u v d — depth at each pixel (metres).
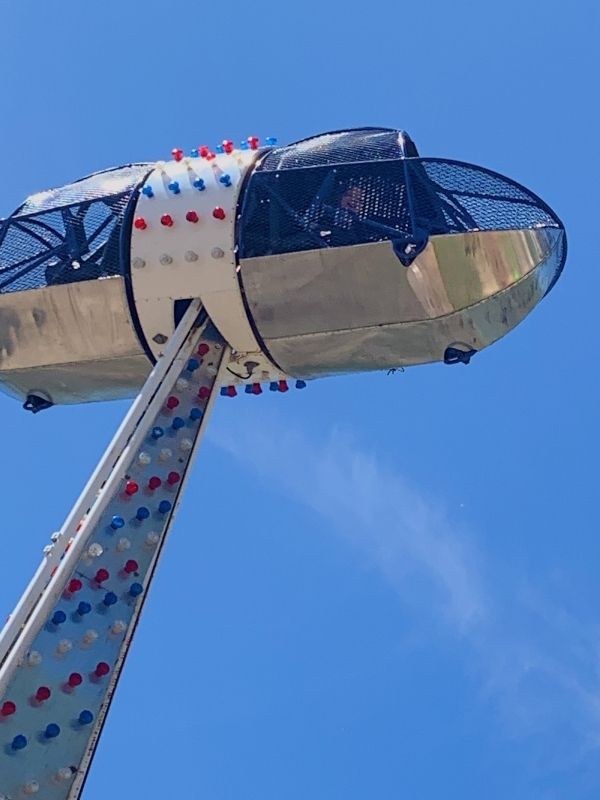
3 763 21.67
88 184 29.92
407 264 27.52
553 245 29.00
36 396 30.81
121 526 25.42
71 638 23.47
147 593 24.86
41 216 29.42
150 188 28.83
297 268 27.80
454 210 28.12
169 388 27.27
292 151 29.48
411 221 27.53
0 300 28.91
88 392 30.64
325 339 28.64
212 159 29.27
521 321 29.58
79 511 24.48
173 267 28.22
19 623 22.62
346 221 27.88
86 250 28.73
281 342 28.78
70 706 22.70
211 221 28.27
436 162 28.66
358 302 27.95
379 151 28.95
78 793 22.00
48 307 28.77
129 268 28.33
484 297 27.94
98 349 29.12
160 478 26.50
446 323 28.20
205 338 28.73
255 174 28.73
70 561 23.48
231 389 30.75
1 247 29.41
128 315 28.55
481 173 28.75
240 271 27.98
